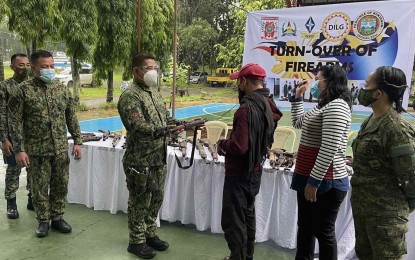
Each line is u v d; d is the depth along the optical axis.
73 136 2.90
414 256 2.29
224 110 13.64
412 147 1.43
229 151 1.97
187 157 2.90
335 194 1.88
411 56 3.17
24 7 8.62
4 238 2.73
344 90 1.84
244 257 2.10
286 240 2.67
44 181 2.70
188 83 24.83
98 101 14.50
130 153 2.38
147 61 2.32
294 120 2.31
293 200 2.61
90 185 3.33
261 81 2.08
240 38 11.83
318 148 1.92
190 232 2.93
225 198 2.09
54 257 2.47
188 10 28.39
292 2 5.04
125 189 3.19
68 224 2.91
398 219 1.52
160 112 2.44
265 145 2.02
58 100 2.67
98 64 11.58
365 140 1.56
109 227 2.97
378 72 1.52
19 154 2.54
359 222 1.64
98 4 10.82
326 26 3.50
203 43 26.22
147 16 11.91
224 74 24.94
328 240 1.94
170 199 3.01
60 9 10.00
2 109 2.84
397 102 1.53
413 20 3.14
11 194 3.10
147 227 2.58
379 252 1.56
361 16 3.33
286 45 3.71
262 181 2.70
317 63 3.57
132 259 2.47
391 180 1.53
